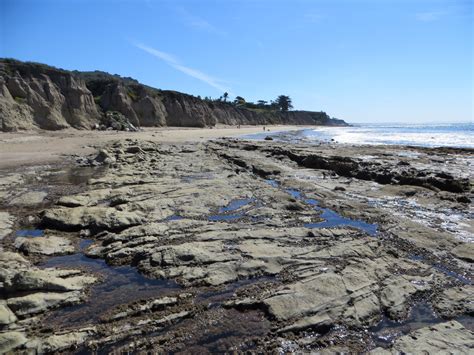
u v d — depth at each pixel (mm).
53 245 11000
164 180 20328
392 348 6422
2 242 11422
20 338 6516
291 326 7145
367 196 18188
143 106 72312
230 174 22984
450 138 64438
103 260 10312
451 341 6609
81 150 33531
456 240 11711
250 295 8312
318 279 8695
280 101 180000
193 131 71562
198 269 9352
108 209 13680
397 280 8906
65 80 54344
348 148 39125
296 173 24594
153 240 11172
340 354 6473
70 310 7773
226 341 6777
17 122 41906
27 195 16828
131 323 7258
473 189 18469
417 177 20750
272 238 11445
